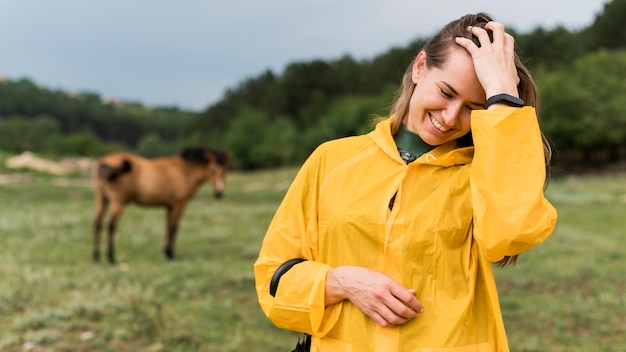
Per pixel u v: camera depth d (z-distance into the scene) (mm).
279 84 83375
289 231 1640
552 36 66562
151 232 10711
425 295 1477
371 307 1453
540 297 6355
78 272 7047
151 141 85062
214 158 9031
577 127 37156
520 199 1366
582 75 45781
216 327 5242
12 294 5699
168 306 5809
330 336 1566
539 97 1629
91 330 5008
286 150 58969
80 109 100500
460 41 1477
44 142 57688
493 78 1426
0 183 19984
